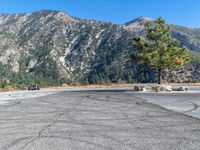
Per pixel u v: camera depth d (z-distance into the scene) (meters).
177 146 8.38
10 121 13.41
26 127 11.71
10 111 17.61
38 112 16.97
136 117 14.49
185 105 20.70
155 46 44.56
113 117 14.54
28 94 41.47
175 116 14.81
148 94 35.84
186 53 44.22
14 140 9.23
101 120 13.51
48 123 12.69
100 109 18.39
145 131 10.73
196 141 9.03
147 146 8.38
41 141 9.06
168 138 9.48
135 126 11.83
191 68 134.75
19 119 14.03
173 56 43.47
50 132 10.59
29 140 9.21
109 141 9.04
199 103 22.20
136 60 44.72
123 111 17.19
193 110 17.52
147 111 17.11
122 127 11.61
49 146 8.38
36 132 10.60
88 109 18.45
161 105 20.84
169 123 12.59
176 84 66.75
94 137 9.66
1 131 10.88
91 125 12.10
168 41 44.66
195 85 65.88
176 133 10.35
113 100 26.12
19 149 8.03
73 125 12.11
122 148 8.15
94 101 25.12
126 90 49.28
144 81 179.25
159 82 45.91
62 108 19.19
